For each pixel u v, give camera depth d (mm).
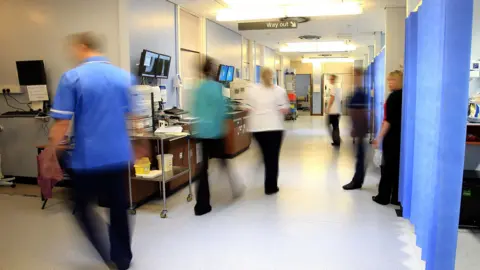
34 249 3373
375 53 10648
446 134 2238
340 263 3035
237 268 2973
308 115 18766
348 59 18688
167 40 6621
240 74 11000
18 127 5746
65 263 3105
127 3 5297
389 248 3303
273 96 4871
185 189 5324
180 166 5098
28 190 5391
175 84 6871
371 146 8312
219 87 4184
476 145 4082
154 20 6164
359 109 5137
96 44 2777
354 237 3549
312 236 3584
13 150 5809
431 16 2586
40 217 4219
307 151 8273
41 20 5605
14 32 5750
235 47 10539
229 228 3811
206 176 4242
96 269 2996
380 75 7773
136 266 3020
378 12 7691
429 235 2510
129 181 4230
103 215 3818
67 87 2600
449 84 2209
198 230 3764
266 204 4566
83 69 2656
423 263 3016
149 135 4348
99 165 2688
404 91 3945
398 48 7070
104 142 2691
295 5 7211
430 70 2594
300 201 4672
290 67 19219
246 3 7051
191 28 7762
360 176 5188
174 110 5914
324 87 19000
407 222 3914
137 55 5656
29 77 5508
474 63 5195
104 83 2693
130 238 3016
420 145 2969
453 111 2217
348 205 4496
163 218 4121
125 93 2832
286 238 3545
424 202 2752
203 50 8188
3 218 4191
